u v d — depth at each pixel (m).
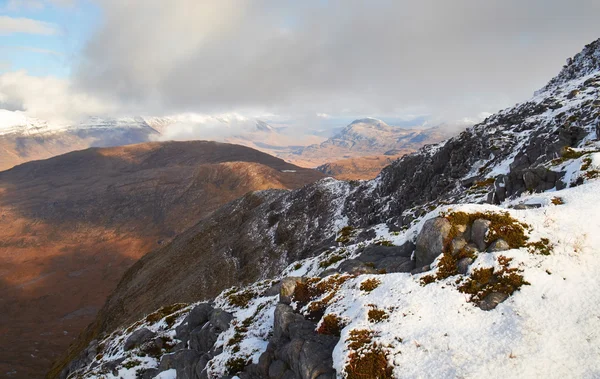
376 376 14.78
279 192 132.75
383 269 23.34
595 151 29.44
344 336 16.95
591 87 64.00
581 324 14.63
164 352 36.06
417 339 15.83
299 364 17.12
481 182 44.88
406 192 77.25
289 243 101.81
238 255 108.50
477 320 16.20
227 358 22.31
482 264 18.67
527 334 14.77
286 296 23.42
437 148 82.06
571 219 19.62
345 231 52.97
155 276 120.81
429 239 21.34
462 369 13.98
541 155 46.12
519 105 76.12
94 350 52.44
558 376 13.03
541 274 17.27
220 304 36.62
